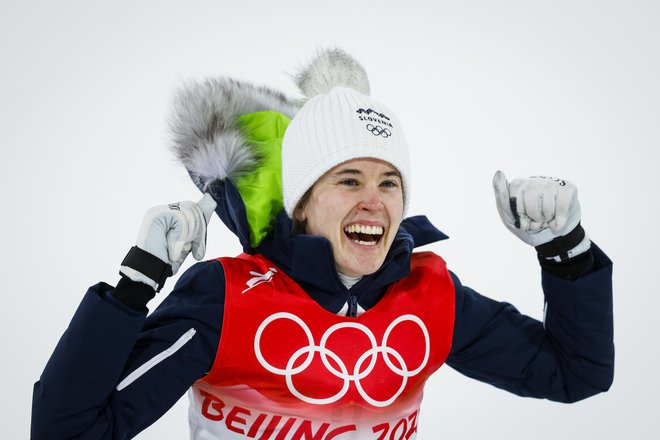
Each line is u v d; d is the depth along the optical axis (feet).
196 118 10.89
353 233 10.24
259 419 9.52
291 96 12.41
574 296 10.50
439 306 10.55
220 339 9.30
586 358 10.78
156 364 8.97
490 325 11.05
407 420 10.25
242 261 10.25
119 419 8.80
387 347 9.89
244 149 10.66
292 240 10.07
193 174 10.90
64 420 8.32
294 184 10.17
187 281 9.85
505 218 10.31
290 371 9.42
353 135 9.71
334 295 10.02
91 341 8.20
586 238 10.46
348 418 9.60
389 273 10.22
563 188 9.85
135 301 8.48
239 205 10.57
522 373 11.09
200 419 10.02
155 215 8.77
